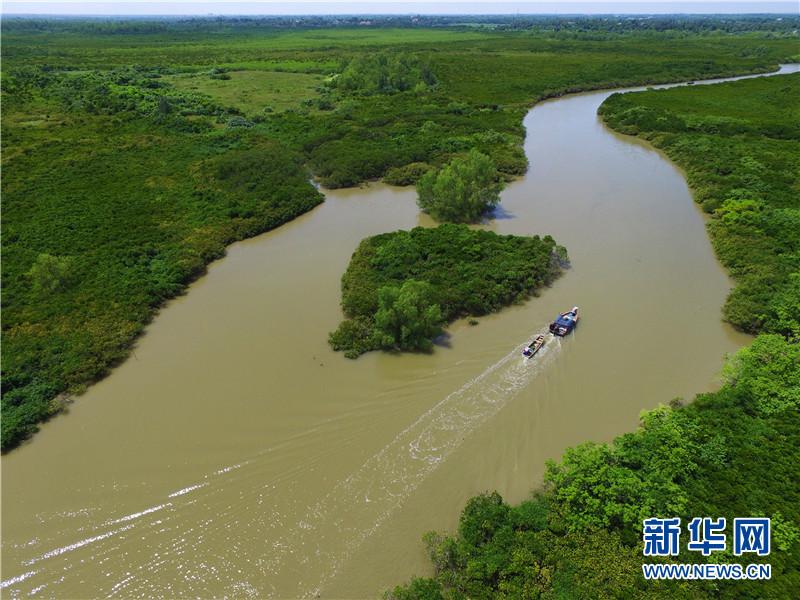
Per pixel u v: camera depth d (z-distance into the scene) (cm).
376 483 2466
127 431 2762
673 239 4844
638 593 1856
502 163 6531
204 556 2166
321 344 3416
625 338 3453
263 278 4259
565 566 1948
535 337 3472
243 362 3262
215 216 5131
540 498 2292
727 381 2944
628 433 2516
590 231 5012
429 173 5378
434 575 2059
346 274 4112
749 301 3584
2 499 2403
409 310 3225
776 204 5169
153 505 2377
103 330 3431
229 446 2669
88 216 4997
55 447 2677
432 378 3108
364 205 5784
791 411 2602
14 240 4550
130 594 2038
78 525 2292
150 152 6794
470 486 2445
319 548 2183
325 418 2830
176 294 4028
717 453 2377
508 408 2883
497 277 3897
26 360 3114
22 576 2098
